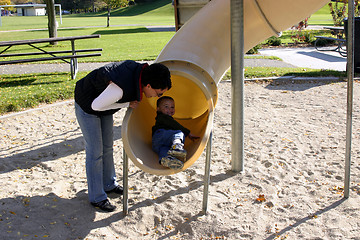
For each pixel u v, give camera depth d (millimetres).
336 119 6156
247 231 3213
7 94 7582
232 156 4336
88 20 54594
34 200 3787
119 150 5230
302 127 5836
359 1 18047
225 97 7770
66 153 5090
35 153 5059
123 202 3516
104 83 3043
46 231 3277
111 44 18391
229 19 3875
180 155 3215
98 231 3293
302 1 3590
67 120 6500
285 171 4336
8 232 3229
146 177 4340
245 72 9648
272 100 7453
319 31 22750
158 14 70562
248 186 4027
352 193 3756
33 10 102125
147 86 2994
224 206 3623
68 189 4074
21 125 6223
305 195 3777
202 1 6691
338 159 4605
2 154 5020
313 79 9016
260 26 3918
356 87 8234
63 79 9297
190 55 3572
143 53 14414
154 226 3391
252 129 5805
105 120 3684
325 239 3039
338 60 12305
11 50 16266
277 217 3408
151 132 3973
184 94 4000
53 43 18016
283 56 13523
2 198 3811
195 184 4094
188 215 3488
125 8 94438
